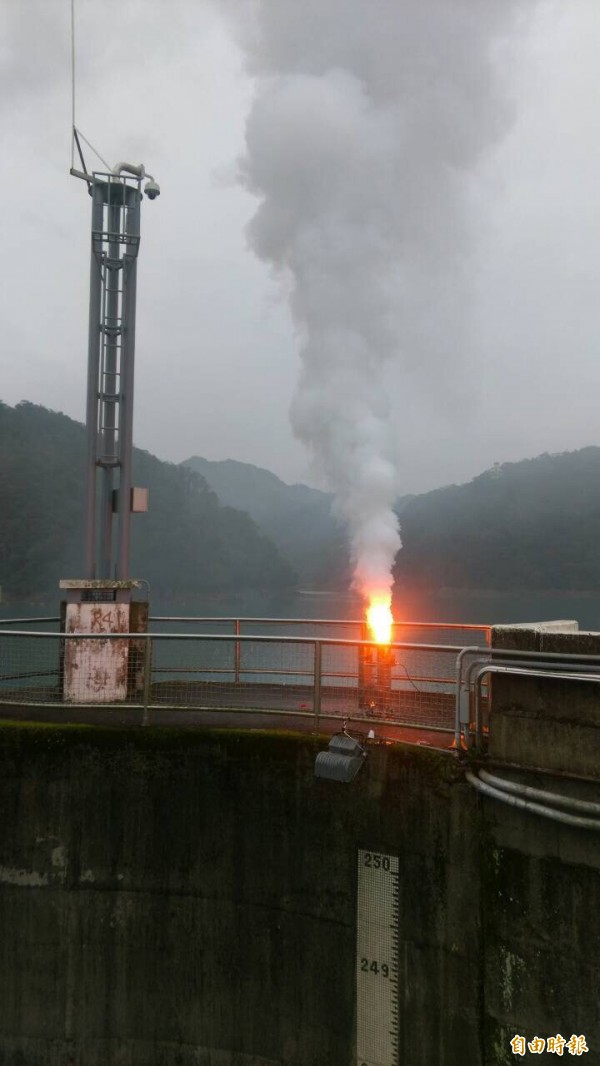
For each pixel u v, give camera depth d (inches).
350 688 338.3
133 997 252.1
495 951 205.2
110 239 359.3
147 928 252.8
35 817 257.8
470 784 212.4
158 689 333.7
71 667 316.8
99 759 257.6
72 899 255.8
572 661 192.4
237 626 344.8
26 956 255.6
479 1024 207.2
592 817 187.8
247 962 245.1
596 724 190.9
